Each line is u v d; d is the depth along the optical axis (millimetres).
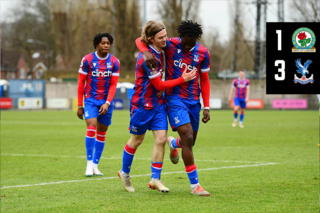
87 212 6680
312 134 22047
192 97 8336
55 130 25469
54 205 7160
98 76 10703
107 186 8914
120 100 63625
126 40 77125
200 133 23031
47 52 103250
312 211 6660
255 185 8828
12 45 102688
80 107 10852
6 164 12219
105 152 15156
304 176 9891
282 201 7359
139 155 14203
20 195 7973
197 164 11969
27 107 61406
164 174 10352
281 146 16641
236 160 12781
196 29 7957
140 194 8055
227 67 107250
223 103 64438
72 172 10844
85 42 78188
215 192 8172
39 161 12859
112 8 76500
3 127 27781
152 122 8289
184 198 7660
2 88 69938
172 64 8227
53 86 70750
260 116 42500
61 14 78688
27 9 94312
